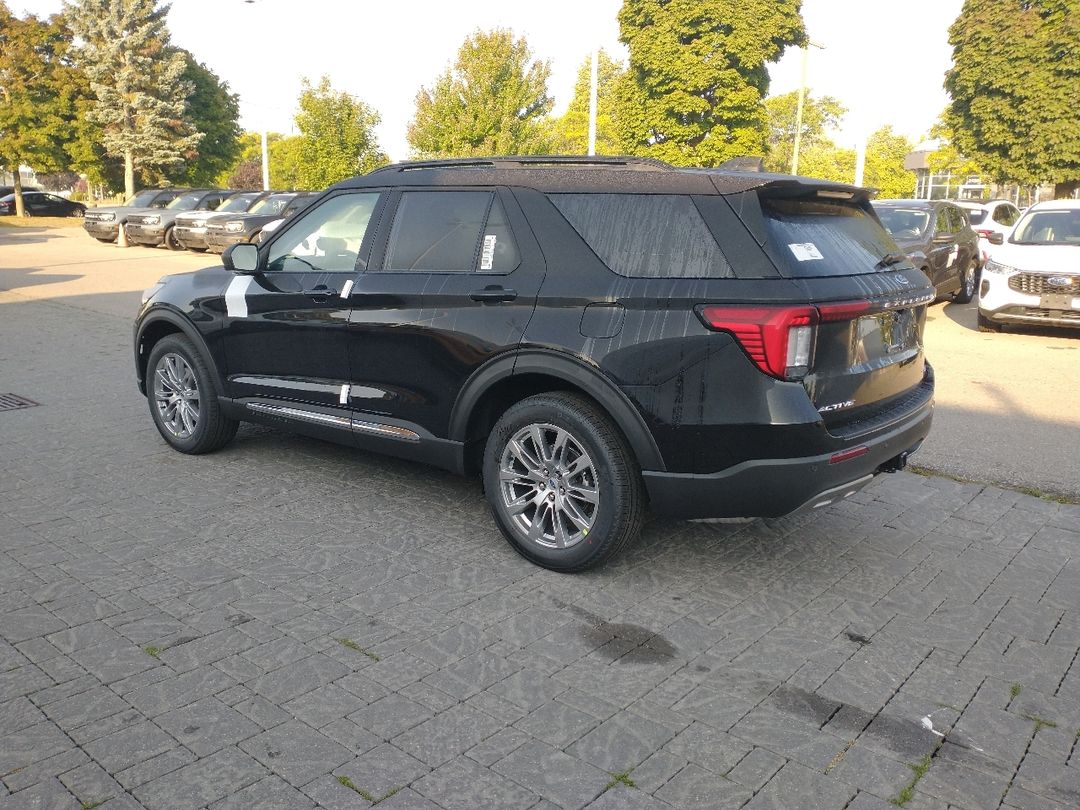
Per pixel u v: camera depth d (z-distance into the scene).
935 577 4.23
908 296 4.11
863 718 3.07
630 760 2.80
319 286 4.88
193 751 2.80
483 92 23.97
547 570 4.20
